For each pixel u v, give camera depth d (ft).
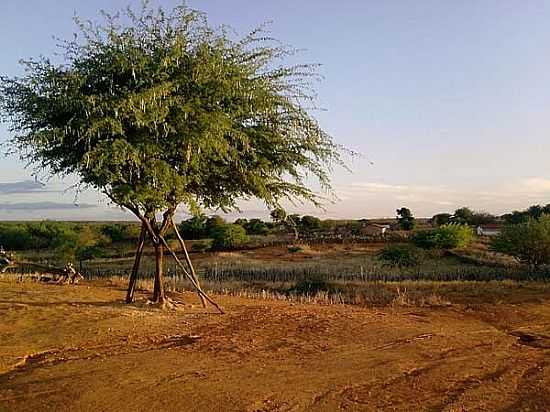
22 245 182.29
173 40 43.98
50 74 42.22
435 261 142.61
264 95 45.68
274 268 130.21
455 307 57.00
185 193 45.03
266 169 49.01
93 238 159.53
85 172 45.52
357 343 36.11
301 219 265.75
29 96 43.19
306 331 39.60
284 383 26.48
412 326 43.27
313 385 26.25
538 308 56.49
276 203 51.57
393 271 116.37
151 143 41.83
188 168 46.03
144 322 42.09
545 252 107.14
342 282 88.17
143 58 42.24
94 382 26.37
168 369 28.73
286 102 47.32
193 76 43.09
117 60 41.91
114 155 39.58
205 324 42.22
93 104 39.34
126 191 42.57
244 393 24.80
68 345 35.14
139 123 39.63
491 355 33.45
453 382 27.22
